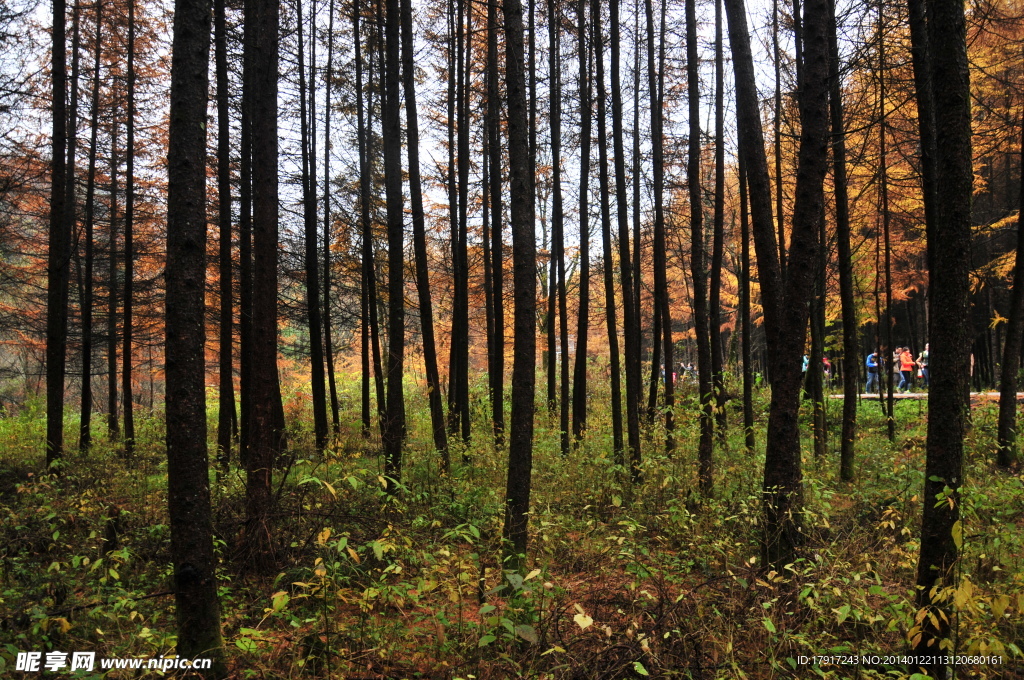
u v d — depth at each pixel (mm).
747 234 9398
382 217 14039
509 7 5328
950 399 3660
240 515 6398
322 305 15719
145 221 12633
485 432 12594
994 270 14016
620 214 8672
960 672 3814
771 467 5395
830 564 4625
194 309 3482
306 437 13070
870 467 9055
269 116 6496
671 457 8180
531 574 3711
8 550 5469
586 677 3695
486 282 14094
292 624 4035
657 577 5070
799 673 3793
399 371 7703
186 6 3475
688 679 3627
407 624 4504
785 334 5379
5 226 12047
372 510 6656
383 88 10430
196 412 3508
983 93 10297
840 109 8648
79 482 8180
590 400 17375
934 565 3699
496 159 11469
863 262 14461
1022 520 6207
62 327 11406
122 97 11914
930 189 7324
